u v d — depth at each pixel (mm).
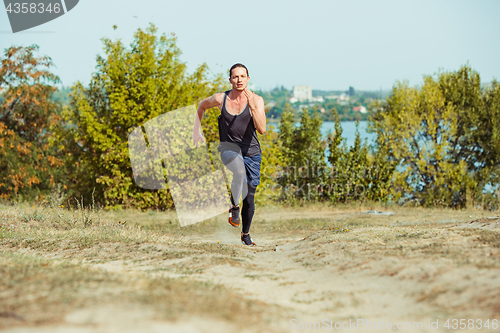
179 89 21281
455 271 4613
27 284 4066
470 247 5723
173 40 21688
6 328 2896
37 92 25094
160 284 4445
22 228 10562
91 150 22359
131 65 21172
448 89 25172
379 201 23391
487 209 22391
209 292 4273
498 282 4039
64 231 10086
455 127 23656
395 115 25172
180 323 3133
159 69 21062
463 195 23266
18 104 25562
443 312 3709
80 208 13320
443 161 24078
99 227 10914
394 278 4859
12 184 24859
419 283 4535
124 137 21297
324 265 6070
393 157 25141
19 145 24750
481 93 25328
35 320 3049
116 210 20547
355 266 5648
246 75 7363
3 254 6852
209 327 3148
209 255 6922
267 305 4141
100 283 4223
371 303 4266
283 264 6621
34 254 7434
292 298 4598
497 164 24422
